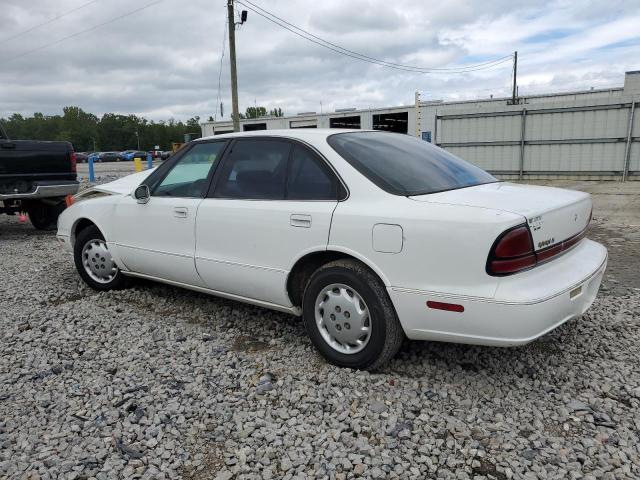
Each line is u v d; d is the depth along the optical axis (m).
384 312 3.15
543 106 16.86
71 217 5.38
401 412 2.91
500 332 2.81
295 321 4.31
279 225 3.57
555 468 2.42
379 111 44.47
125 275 5.08
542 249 2.93
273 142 3.82
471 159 18.41
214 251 4.03
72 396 3.19
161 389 3.23
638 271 5.73
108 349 3.86
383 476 2.41
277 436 2.72
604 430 2.71
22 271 6.34
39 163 8.71
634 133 15.73
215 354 3.72
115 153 70.00
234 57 24.77
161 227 4.42
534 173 17.47
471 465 2.46
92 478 2.45
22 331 4.26
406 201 3.11
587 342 3.75
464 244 2.83
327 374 3.34
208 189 4.13
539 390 3.11
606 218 9.62
